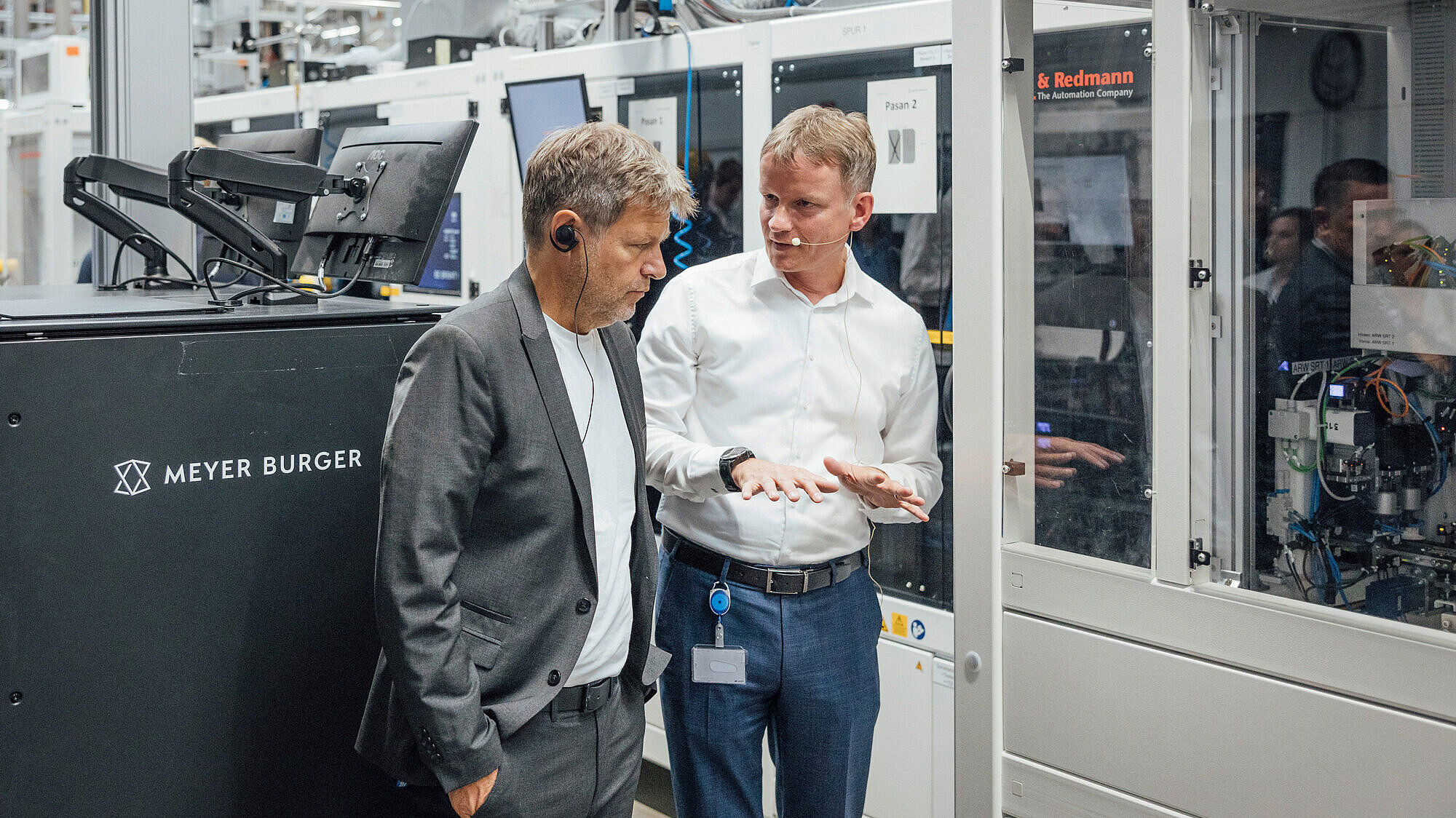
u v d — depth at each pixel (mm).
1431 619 1306
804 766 1882
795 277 1897
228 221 1528
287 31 5086
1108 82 1541
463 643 1316
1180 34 1441
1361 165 1344
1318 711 1368
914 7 2152
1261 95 1408
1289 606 1389
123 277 2246
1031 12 1574
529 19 3697
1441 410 1297
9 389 1114
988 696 1666
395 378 1401
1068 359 1600
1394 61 1310
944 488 2244
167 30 2232
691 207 1472
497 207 3219
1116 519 1562
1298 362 1407
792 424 1874
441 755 1286
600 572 1475
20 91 4543
